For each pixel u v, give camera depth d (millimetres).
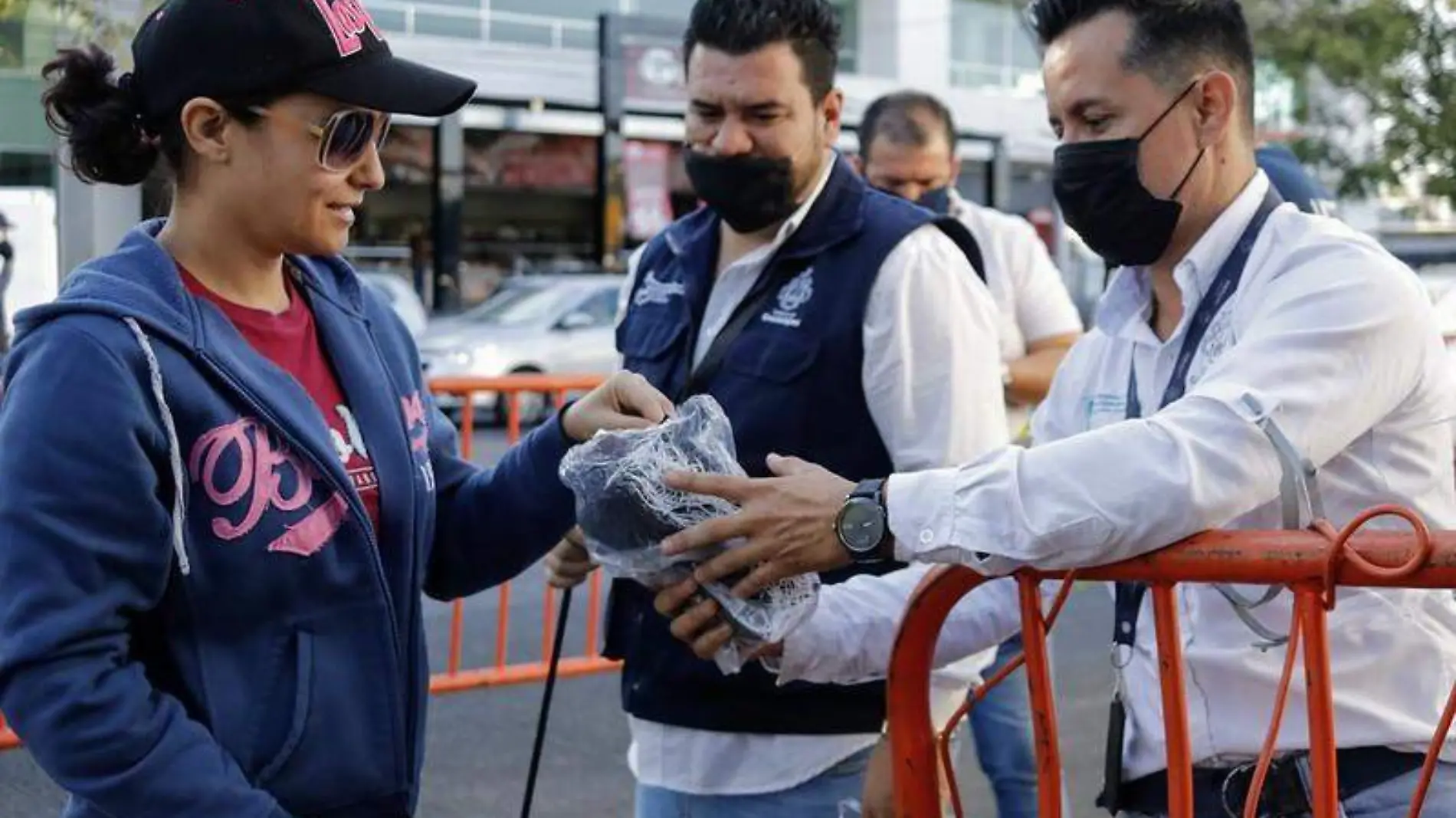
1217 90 2189
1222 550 1848
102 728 1673
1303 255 2068
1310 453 1928
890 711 2195
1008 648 3832
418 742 1991
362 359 2008
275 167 1839
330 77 1817
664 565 2143
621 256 27375
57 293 1904
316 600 1843
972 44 30953
